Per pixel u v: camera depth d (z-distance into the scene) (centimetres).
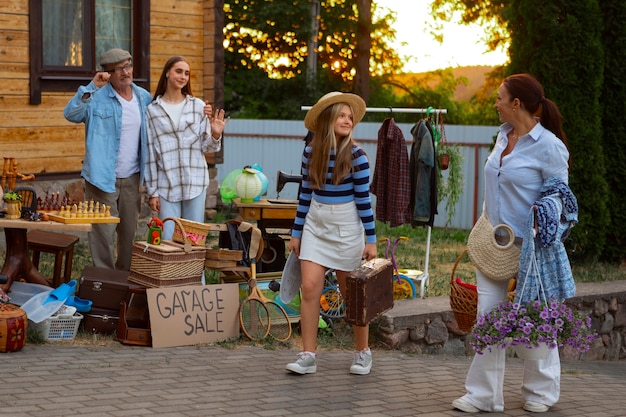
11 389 520
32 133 1002
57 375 557
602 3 1084
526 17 1063
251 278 697
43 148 1014
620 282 962
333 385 576
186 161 731
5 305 621
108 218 677
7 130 978
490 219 537
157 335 650
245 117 3044
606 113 1095
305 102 3152
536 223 512
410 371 632
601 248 1071
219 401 521
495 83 3597
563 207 518
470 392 531
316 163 576
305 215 596
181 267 668
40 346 634
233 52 3256
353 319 569
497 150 536
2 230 965
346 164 575
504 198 530
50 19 1027
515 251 525
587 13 1045
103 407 494
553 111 527
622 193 1095
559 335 516
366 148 1858
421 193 805
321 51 3388
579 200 1054
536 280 512
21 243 704
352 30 3344
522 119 525
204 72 1220
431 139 798
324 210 583
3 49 969
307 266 588
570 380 675
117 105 735
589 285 938
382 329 726
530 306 513
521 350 520
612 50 1087
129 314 691
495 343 506
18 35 981
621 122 1092
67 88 1037
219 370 595
